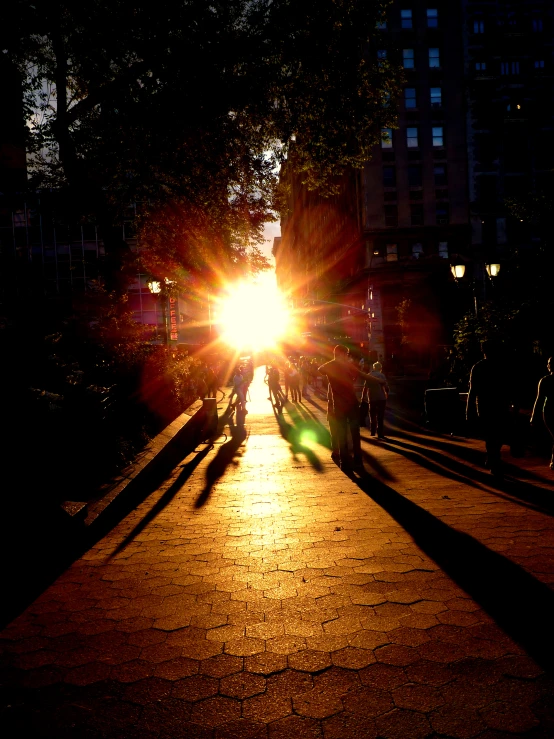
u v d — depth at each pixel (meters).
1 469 4.88
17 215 51.69
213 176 12.91
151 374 12.07
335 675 2.68
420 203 46.91
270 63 11.88
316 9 10.85
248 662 2.85
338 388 8.16
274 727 2.31
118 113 12.35
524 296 15.31
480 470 7.70
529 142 47.28
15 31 9.92
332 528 5.20
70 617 3.51
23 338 8.12
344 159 14.12
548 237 15.16
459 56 47.03
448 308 34.09
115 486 6.53
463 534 4.76
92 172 13.89
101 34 10.49
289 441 12.22
